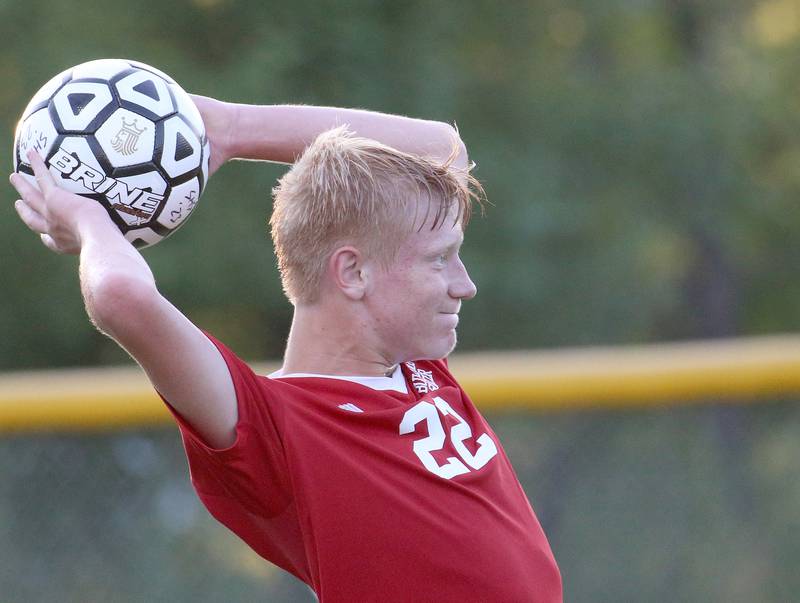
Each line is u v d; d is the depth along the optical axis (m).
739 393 16.81
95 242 7.16
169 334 6.95
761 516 16.77
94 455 16.70
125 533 16.70
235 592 16.72
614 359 16.92
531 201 41.59
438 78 42.16
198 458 7.78
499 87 45.31
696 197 49.53
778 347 17.11
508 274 40.91
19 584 16.56
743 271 60.38
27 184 7.84
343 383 7.96
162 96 8.05
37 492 16.62
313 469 7.61
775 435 16.86
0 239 37.75
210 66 41.06
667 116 47.06
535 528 8.45
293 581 16.73
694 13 59.69
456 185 8.02
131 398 16.66
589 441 16.80
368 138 9.01
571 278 43.16
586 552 16.70
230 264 38.00
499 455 8.62
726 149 49.03
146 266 7.08
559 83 46.66
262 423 7.52
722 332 61.06
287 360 8.31
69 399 16.59
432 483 7.82
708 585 16.72
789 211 53.97
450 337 8.13
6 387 16.69
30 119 7.89
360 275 7.89
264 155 9.11
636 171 47.44
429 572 7.59
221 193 38.12
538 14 47.81
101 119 7.81
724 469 16.81
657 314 54.56
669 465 16.80
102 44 38.75
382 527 7.59
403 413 8.00
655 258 53.09
